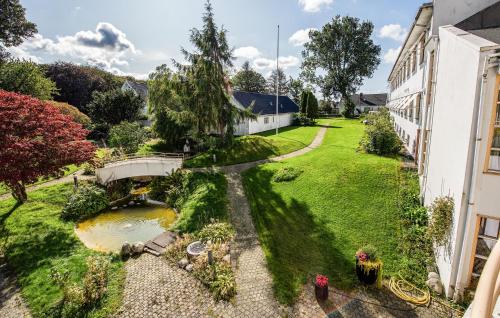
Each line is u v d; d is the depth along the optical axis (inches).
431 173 481.1
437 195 430.3
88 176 959.0
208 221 607.8
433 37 489.1
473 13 482.3
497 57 271.9
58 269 479.8
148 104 1302.9
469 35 359.3
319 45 2428.6
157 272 461.1
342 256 440.5
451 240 342.6
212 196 726.5
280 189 709.9
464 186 311.7
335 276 403.5
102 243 605.6
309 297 371.2
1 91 679.7
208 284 414.0
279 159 984.9
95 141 1544.0
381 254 433.1
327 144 1150.3
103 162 928.9
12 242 578.9
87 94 2037.4
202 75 1002.1
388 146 819.4
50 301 410.0
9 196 816.9
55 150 660.1
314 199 617.3
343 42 2373.3
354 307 349.1
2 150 569.0
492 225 317.1
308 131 1525.6
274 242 503.5
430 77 559.8
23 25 1604.3
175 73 1039.0
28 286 447.5
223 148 1106.7
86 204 750.5
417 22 588.7
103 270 450.3
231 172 893.2
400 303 349.7
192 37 999.0
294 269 427.2
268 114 1649.9
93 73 2255.2
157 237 572.7
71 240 592.7
